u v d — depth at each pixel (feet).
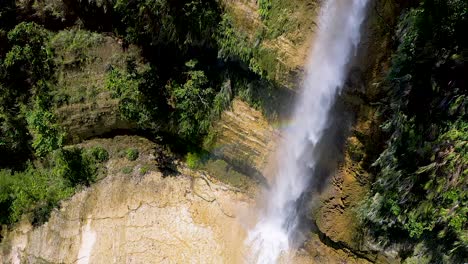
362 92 40.37
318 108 44.16
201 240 49.73
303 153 48.21
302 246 50.19
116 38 49.26
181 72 49.19
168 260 49.14
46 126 49.67
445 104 36.40
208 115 49.37
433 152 38.01
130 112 49.34
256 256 49.65
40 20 48.65
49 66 49.42
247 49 43.14
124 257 49.49
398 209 41.83
